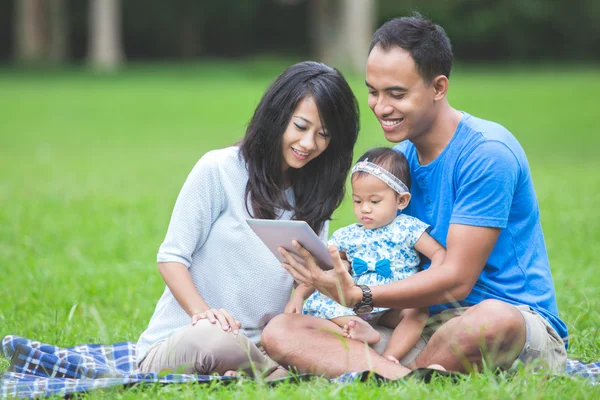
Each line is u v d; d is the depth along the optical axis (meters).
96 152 18.31
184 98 28.08
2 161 16.53
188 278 4.56
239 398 3.91
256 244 4.66
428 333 4.63
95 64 39.25
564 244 8.60
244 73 36.34
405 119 4.44
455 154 4.51
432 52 4.35
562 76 34.69
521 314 4.23
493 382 3.91
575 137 19.84
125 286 7.36
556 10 45.09
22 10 41.72
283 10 48.47
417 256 4.73
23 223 10.06
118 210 11.27
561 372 4.38
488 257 4.45
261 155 4.61
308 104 4.47
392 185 4.66
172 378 4.23
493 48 46.97
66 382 4.18
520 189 4.48
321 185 4.75
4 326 6.00
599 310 6.20
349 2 38.78
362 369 4.27
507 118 22.62
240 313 4.69
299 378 4.21
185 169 15.73
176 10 47.09
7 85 31.58
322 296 4.71
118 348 5.23
